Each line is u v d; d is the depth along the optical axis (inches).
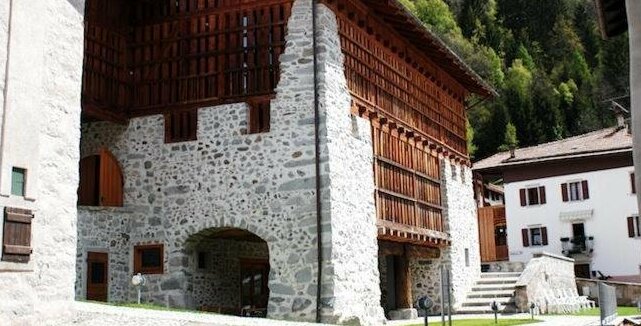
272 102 748.6
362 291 754.8
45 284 455.5
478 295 1072.8
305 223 714.2
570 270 1237.7
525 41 3336.6
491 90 1224.8
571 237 1667.1
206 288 800.9
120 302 756.0
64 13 492.4
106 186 804.0
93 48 773.9
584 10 3481.8
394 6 826.2
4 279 424.5
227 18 785.6
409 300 968.3
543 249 1700.3
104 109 776.9
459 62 1058.7
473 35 3193.9
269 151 741.3
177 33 804.0
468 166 1185.4
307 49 746.2
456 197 1100.5
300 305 701.3
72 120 491.8
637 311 1040.8
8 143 432.8
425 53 1019.3
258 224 732.0
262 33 767.1
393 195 876.0
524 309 1011.3
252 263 909.8
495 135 2684.5
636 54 229.6
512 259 1734.7
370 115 839.7
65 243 475.5
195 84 785.6
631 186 1609.3
